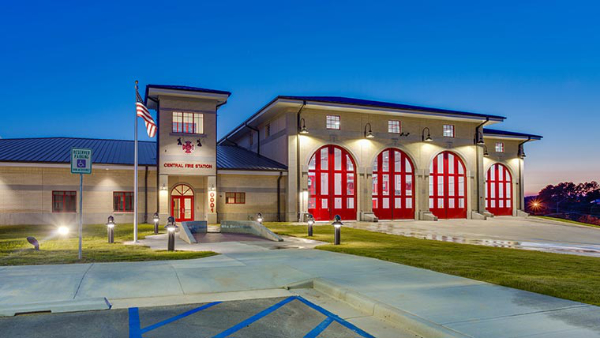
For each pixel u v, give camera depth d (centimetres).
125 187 2991
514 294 780
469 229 3005
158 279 913
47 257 1213
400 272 1006
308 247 1608
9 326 609
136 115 1759
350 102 3662
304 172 3416
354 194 3634
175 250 1455
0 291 782
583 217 5881
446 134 3975
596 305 702
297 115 3434
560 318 627
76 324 622
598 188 14462
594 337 544
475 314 648
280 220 3391
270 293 838
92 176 2923
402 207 3791
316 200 3494
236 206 3275
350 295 771
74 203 2884
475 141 4078
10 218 2747
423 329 593
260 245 1677
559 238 2536
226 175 3256
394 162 3788
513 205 4616
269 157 3791
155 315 675
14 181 2767
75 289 809
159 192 2967
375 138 3678
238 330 607
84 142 3628
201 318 663
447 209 3975
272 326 629
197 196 3216
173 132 3014
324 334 595
